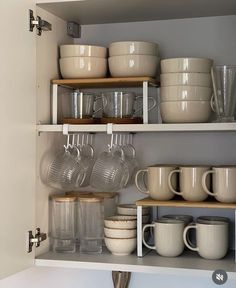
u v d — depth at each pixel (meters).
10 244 1.40
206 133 1.69
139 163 1.74
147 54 1.58
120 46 1.58
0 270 1.35
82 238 1.62
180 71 1.50
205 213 1.69
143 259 1.53
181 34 1.72
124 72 1.58
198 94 1.50
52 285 1.83
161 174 1.54
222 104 1.50
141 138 1.74
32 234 1.53
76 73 1.62
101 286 1.79
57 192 1.70
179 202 1.51
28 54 1.50
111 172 1.59
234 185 1.47
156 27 1.74
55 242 1.63
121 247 1.56
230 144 1.67
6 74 1.38
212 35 1.69
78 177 1.63
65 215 1.63
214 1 1.53
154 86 1.67
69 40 1.78
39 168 1.58
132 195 1.74
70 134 1.76
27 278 1.85
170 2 1.54
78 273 1.81
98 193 1.73
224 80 1.49
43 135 1.61
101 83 1.63
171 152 1.72
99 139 1.78
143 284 1.75
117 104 1.56
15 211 1.43
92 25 1.80
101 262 1.51
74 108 1.60
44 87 1.61
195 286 1.71
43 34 1.60
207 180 1.52
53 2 1.54
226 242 1.53
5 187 1.38
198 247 1.53
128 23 1.77
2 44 1.36
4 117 1.37
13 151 1.42
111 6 1.58
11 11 1.41
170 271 1.45
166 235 1.54
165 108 1.52
